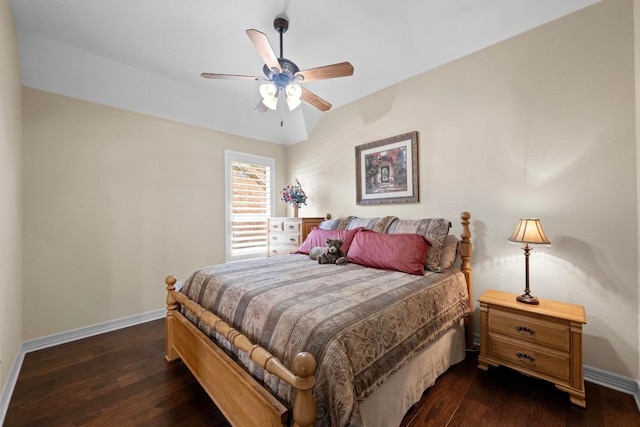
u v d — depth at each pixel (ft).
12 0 6.08
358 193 10.88
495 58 7.55
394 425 4.56
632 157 5.74
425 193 9.00
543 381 6.09
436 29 7.37
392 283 5.87
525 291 6.41
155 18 6.82
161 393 5.87
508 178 7.34
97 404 5.53
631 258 5.76
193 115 11.00
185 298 6.53
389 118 9.99
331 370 3.45
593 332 6.15
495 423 4.90
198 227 11.37
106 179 9.13
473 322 7.84
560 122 6.57
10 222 6.32
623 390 5.74
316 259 8.57
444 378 6.25
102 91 8.86
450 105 8.42
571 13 6.41
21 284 7.43
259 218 13.42
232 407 4.44
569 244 6.44
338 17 6.91
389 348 4.37
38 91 7.93
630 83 5.76
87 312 8.73
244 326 4.78
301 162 13.71
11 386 5.99
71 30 7.13
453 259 7.55
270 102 6.96
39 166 7.93
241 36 7.55
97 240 8.95
